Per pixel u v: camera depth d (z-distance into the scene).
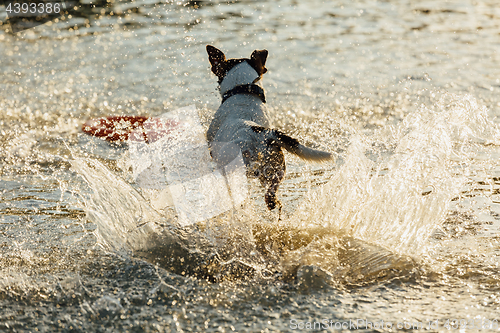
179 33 14.04
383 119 7.93
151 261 4.10
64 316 3.29
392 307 3.40
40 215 5.06
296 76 10.51
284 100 9.04
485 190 5.50
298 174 6.36
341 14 17.50
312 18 16.67
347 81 10.18
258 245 4.45
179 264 4.05
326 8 18.52
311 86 9.86
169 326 3.18
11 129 7.71
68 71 10.95
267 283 3.77
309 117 8.14
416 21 16.69
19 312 3.33
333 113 8.29
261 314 3.32
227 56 11.36
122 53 12.20
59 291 3.62
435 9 18.77
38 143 7.23
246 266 4.05
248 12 17.22
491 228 4.66
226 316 3.30
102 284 3.73
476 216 4.91
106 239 4.41
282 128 7.65
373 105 8.66
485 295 3.53
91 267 3.99
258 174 5.06
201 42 12.95
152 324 3.20
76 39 13.72
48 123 7.98
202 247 4.31
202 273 3.94
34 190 5.72
